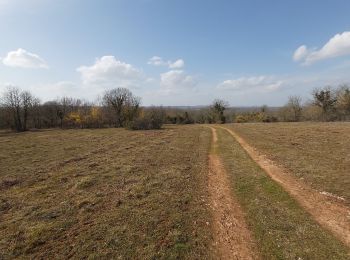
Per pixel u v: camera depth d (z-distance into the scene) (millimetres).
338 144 26781
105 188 15844
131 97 91625
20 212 12695
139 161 23125
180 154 26000
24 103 88250
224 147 29562
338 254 8570
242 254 8922
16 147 36250
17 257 9133
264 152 24938
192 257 8805
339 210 11664
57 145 37062
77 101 110938
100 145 35344
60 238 10211
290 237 9703
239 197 13922
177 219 11469
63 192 15422
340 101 79688
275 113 106750
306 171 17469
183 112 112500
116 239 9961
